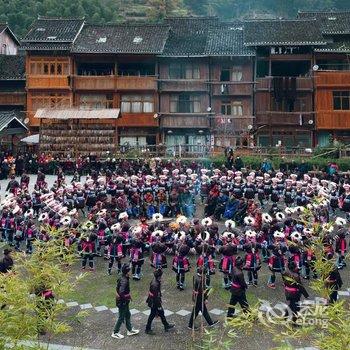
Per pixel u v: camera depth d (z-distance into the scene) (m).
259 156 38.94
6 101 49.56
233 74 47.44
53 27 48.97
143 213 25.89
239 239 20.14
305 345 11.80
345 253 18.84
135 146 44.94
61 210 20.42
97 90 47.03
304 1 102.56
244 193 27.25
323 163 36.47
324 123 45.25
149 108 47.56
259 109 46.28
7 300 7.23
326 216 19.33
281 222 19.80
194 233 19.45
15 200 23.02
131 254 18.33
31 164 39.16
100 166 37.78
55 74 46.81
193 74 47.72
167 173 29.75
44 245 9.32
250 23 49.03
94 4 86.94
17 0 82.25
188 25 53.47
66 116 40.25
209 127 46.69
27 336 7.54
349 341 6.46
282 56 45.75
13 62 52.06
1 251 21.02
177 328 14.32
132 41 47.44
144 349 13.02
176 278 18.30
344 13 50.88
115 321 14.82
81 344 13.20
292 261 15.02
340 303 7.09
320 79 45.06
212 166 37.41
